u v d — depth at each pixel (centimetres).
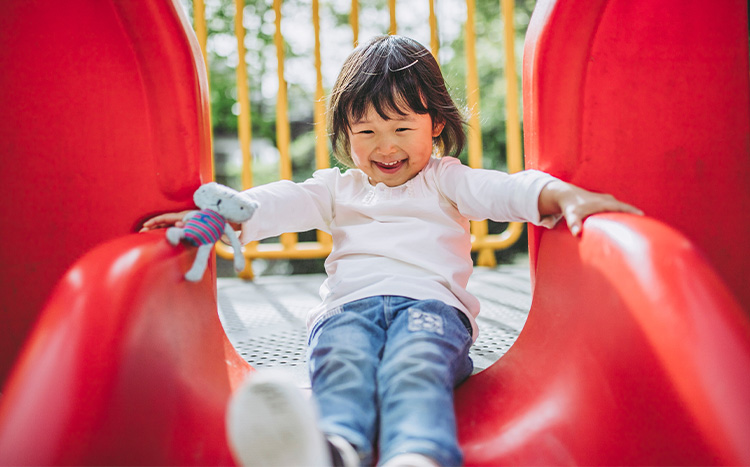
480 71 702
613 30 114
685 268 79
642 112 115
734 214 117
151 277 86
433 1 249
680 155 116
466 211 122
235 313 196
